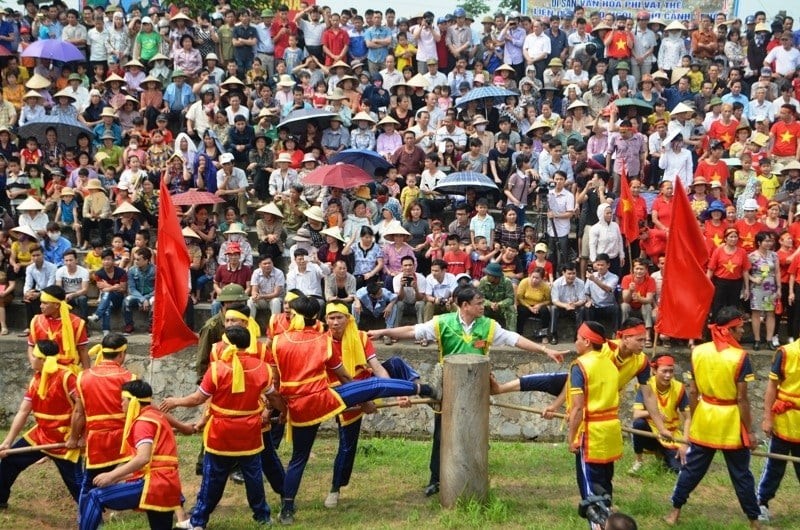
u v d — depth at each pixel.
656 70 22.69
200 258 14.83
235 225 14.77
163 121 18.33
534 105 20.33
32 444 9.60
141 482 8.01
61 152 17.89
